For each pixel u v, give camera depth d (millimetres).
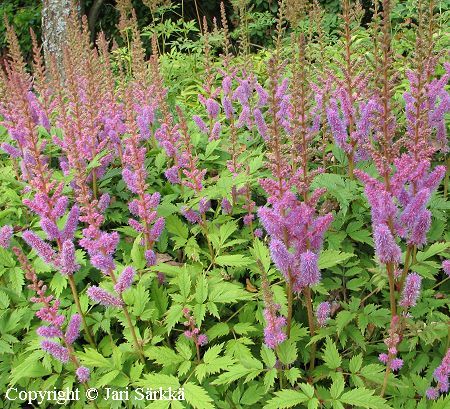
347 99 3533
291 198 2598
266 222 2645
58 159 4617
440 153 3887
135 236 3510
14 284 3199
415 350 2896
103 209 3684
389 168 2539
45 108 4664
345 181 3377
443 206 3270
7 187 4152
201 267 3355
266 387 2480
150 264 3180
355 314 2809
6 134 5012
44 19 9570
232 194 3531
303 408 2732
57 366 2930
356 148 3521
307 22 6562
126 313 2766
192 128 4738
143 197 3143
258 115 3758
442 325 2658
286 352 2643
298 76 2725
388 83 2631
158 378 2629
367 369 2633
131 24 7266
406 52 6035
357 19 5559
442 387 2520
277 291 2963
